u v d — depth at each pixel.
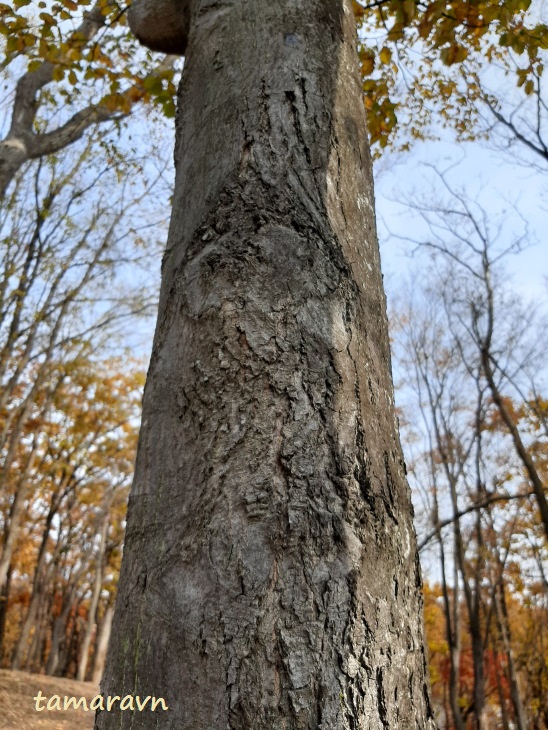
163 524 1.09
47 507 23.39
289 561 1.00
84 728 8.19
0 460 16.56
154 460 1.17
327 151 1.47
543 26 3.96
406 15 3.81
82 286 15.11
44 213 14.14
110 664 1.06
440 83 6.66
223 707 0.90
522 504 14.19
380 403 1.25
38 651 24.64
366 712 0.93
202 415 1.13
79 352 16.44
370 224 1.51
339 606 0.98
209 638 0.95
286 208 1.34
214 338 1.19
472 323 9.72
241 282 1.23
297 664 0.93
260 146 1.42
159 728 0.93
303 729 0.89
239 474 1.06
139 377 20.95
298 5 1.67
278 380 1.14
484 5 3.92
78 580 24.14
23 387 17.78
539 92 6.35
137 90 5.00
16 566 23.86
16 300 14.43
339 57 1.67
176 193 1.54
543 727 22.75
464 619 20.22
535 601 19.19
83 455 20.36
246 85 1.53
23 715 8.24
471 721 19.55
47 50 4.93
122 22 5.89
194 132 1.57
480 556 14.23
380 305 1.41
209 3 1.78
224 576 0.99
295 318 1.21
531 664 20.36
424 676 1.07
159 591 1.03
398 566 1.11
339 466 1.10
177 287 1.32
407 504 1.21
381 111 4.97
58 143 7.36
